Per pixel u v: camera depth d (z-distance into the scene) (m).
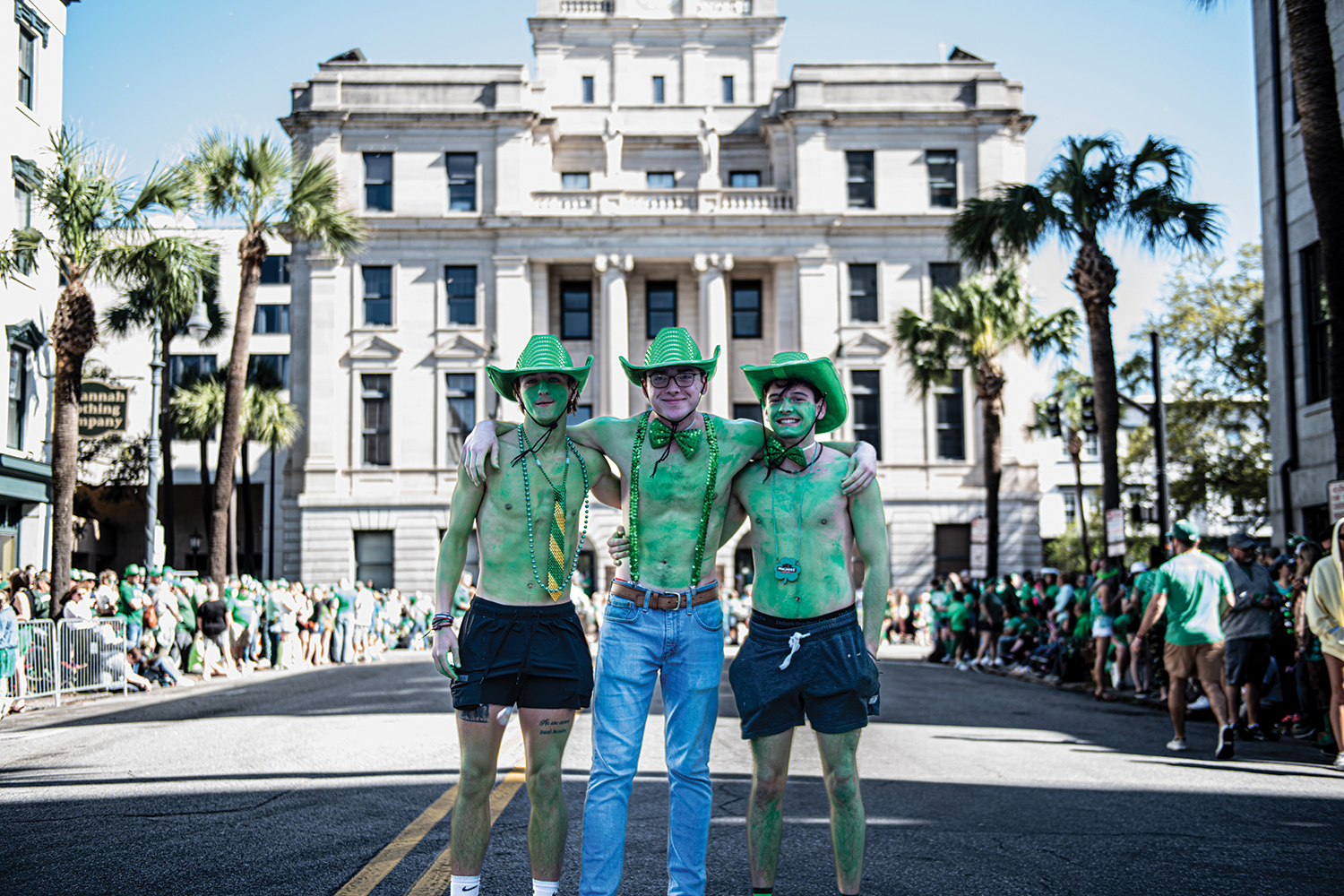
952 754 9.73
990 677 20.14
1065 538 49.59
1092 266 19.81
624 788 4.35
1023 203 20.30
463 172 38.41
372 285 38.03
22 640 14.62
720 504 4.58
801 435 4.62
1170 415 35.81
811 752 10.13
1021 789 7.86
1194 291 35.75
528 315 37.81
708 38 43.38
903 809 7.10
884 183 38.81
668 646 4.46
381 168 38.34
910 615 36.69
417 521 37.03
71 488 20.23
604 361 37.69
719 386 37.91
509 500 4.54
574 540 4.62
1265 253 19.61
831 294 38.25
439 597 4.55
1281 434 19.08
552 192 38.19
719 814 6.96
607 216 37.66
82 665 16.06
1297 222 18.58
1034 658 19.70
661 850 5.89
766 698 4.50
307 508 36.97
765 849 4.54
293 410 37.59
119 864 5.53
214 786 7.89
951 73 39.19
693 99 43.06
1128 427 58.59
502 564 4.51
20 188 23.67
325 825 6.43
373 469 37.25
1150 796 7.61
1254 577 10.62
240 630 21.84
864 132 38.94
